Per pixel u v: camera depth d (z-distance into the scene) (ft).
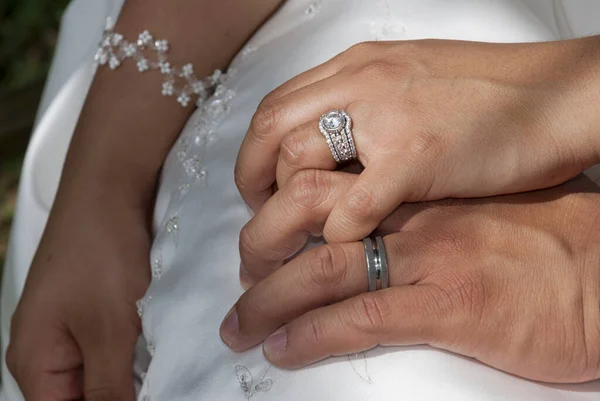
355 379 1.43
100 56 1.89
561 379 1.45
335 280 1.43
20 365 1.86
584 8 1.82
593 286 1.45
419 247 1.45
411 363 1.43
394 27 1.71
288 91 1.58
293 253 1.52
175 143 1.88
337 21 1.75
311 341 1.41
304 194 1.46
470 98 1.49
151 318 1.66
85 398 1.85
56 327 1.85
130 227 1.85
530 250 1.45
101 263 1.84
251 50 1.86
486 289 1.42
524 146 1.48
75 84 2.06
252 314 1.46
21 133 3.65
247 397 1.47
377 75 1.51
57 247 1.86
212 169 1.71
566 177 1.52
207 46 1.86
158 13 1.86
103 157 1.87
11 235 2.14
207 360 1.53
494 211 1.50
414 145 1.45
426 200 1.49
